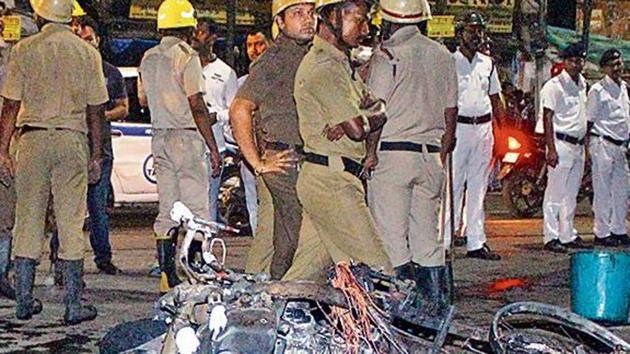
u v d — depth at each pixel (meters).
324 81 7.64
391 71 9.62
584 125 15.91
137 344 6.06
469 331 6.71
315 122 7.77
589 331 6.61
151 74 11.40
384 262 7.84
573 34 28.17
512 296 12.42
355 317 6.23
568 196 16.00
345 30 7.68
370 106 7.88
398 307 6.46
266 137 8.49
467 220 14.91
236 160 16.81
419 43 9.82
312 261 8.21
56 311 10.95
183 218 6.08
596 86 16.52
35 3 10.06
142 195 17.80
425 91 9.74
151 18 22.50
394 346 6.30
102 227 13.02
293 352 6.09
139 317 10.72
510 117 23.09
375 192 9.69
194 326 5.77
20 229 10.23
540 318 7.21
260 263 8.84
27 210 10.16
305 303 6.27
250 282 5.99
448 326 6.56
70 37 10.09
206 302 5.78
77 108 10.06
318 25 7.78
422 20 9.88
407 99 9.64
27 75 9.95
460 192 14.45
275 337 5.61
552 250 15.98
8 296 11.52
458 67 14.18
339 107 7.60
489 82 14.44
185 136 11.33
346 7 7.66
